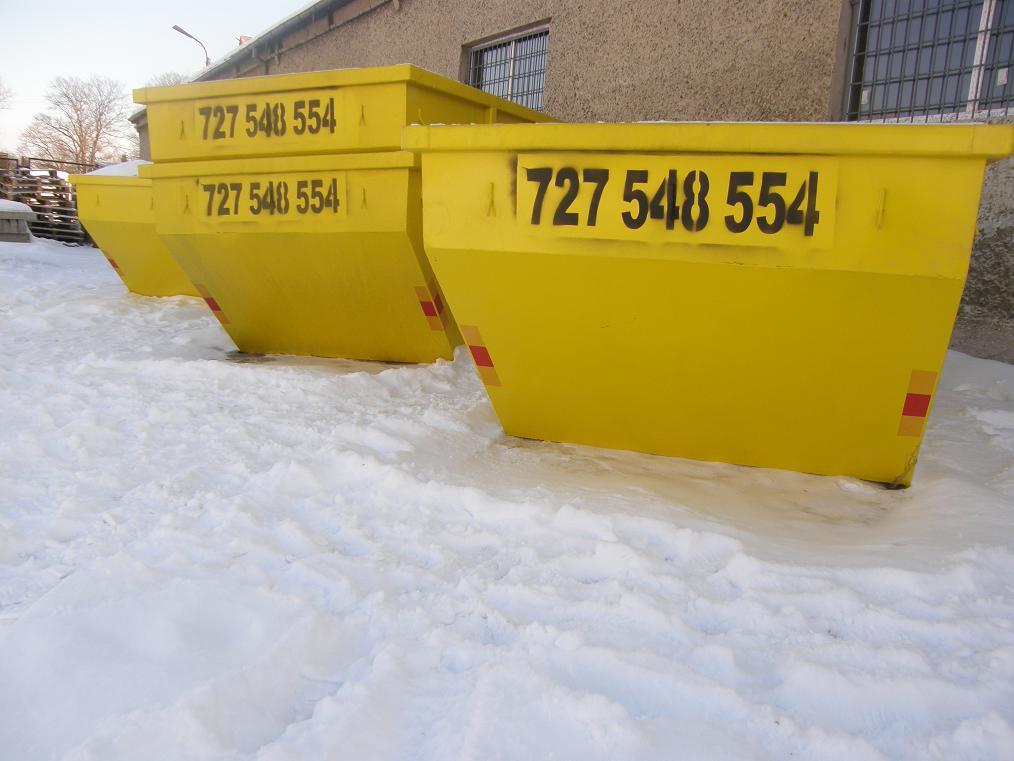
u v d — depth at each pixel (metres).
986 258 4.56
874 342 2.73
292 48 12.55
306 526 2.50
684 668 1.70
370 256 4.63
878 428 2.98
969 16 4.69
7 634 1.85
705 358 3.02
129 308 7.16
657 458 3.42
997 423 3.65
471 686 1.67
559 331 3.16
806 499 2.96
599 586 2.09
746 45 5.59
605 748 1.46
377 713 1.58
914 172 2.49
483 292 3.14
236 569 2.19
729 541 2.36
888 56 5.07
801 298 2.71
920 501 2.83
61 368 4.62
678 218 2.75
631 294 2.92
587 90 6.91
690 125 2.65
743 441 3.25
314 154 4.62
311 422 3.59
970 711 1.58
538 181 2.90
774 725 1.53
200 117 4.86
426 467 3.06
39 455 3.12
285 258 4.86
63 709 1.64
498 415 3.63
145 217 7.39
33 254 12.48
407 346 5.15
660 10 6.19
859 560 2.28
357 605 2.02
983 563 2.17
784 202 2.62
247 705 1.62
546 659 1.75
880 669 1.72
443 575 2.19
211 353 5.57
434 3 8.98
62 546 2.38
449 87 4.62
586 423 3.49
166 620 1.91
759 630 1.90
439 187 3.03
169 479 2.86
